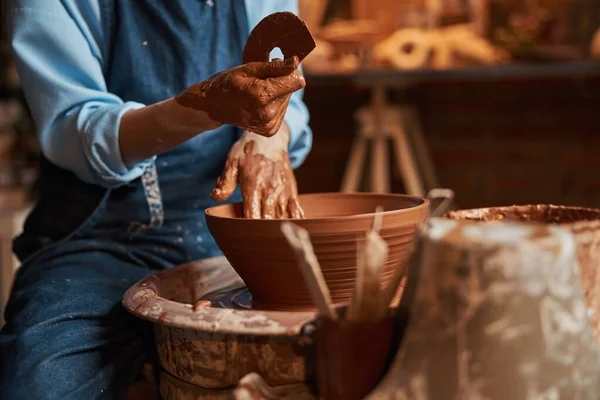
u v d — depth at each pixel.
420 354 0.63
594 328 0.73
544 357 0.60
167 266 1.20
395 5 3.37
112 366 0.95
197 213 1.24
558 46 3.20
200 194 1.23
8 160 2.38
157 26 1.16
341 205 1.09
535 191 3.66
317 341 0.69
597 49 2.99
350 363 0.66
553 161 3.61
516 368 0.59
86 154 1.06
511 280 0.59
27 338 0.91
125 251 1.17
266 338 0.76
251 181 1.03
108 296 1.04
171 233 1.21
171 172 1.19
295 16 0.82
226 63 1.21
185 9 1.15
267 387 0.72
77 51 1.11
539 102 3.57
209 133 1.19
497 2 3.46
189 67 1.17
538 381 0.60
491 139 3.68
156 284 0.96
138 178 1.18
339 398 0.68
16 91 2.44
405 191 3.69
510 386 0.59
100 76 1.13
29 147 2.42
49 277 1.06
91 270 1.10
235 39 1.22
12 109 2.44
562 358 0.61
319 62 3.05
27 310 0.97
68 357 0.90
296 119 1.24
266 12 1.25
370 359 0.67
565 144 3.58
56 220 1.20
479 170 3.71
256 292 0.91
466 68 2.72
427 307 0.63
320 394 0.70
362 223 0.82
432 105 3.71
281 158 1.07
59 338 0.92
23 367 0.87
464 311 0.60
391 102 3.73
